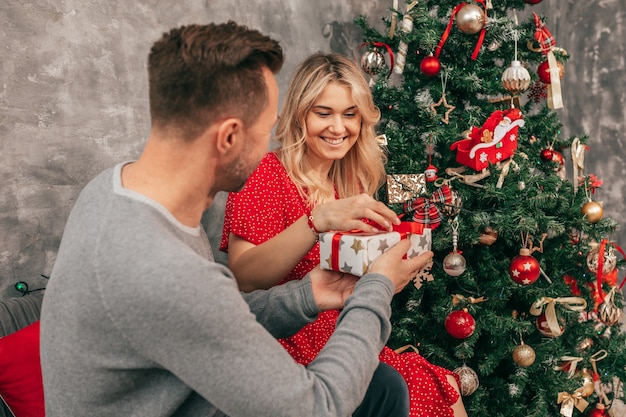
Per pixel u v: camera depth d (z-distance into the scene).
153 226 0.79
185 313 0.73
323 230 1.22
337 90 1.60
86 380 0.79
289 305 1.17
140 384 0.81
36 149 1.81
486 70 2.15
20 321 1.55
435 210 1.92
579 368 2.32
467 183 2.05
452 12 2.12
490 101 2.22
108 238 0.77
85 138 1.94
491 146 1.97
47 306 0.82
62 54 1.86
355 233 1.21
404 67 2.30
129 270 0.74
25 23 1.76
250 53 0.84
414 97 2.18
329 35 2.91
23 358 1.42
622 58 3.96
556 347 2.17
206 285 0.75
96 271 0.75
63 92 1.87
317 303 1.16
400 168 2.13
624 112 3.98
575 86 4.18
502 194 1.98
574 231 2.41
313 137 1.62
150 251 0.75
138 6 2.07
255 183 1.52
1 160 1.74
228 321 0.75
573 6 4.15
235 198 1.51
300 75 1.63
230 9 2.41
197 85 0.81
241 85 0.84
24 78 1.77
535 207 2.03
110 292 0.74
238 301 0.78
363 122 1.74
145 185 0.85
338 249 1.16
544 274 2.11
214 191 0.92
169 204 0.86
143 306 0.73
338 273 1.21
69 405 0.81
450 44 2.15
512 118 1.99
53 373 0.81
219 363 0.75
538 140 2.33
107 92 2.00
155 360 0.76
